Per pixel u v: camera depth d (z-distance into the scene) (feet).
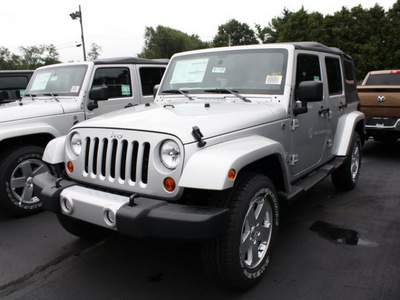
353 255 10.08
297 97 10.73
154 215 6.89
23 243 11.28
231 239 7.45
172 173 7.19
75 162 8.73
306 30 128.98
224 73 11.37
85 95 15.94
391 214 13.30
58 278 9.22
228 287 8.01
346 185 15.70
